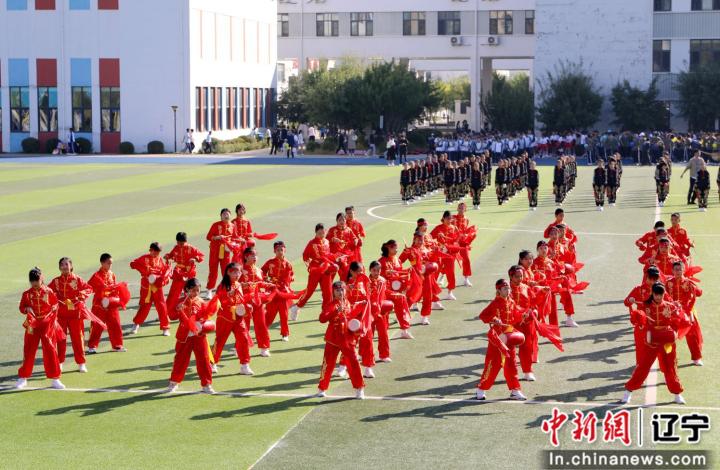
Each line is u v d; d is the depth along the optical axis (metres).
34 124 83.56
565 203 46.03
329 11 107.50
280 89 103.19
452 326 22.27
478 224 38.59
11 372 18.73
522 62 127.00
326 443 14.79
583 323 22.39
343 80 85.75
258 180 57.59
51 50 82.69
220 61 87.94
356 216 40.84
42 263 29.89
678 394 16.39
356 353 17.98
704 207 43.09
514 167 48.84
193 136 83.00
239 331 18.55
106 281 20.27
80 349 18.75
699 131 81.25
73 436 15.20
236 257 25.61
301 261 30.17
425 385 17.70
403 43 106.50
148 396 17.22
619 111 82.19
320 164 71.38
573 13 84.31
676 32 83.00
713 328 21.44
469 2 104.56
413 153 83.44
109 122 83.06
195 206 44.38
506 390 17.39
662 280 18.77
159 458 14.23
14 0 82.81
